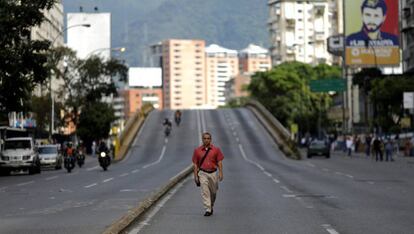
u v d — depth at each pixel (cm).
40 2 6241
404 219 2461
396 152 10819
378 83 12756
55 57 11900
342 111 16338
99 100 13112
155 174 6019
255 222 2394
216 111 15900
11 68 6256
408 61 14450
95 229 2223
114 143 10925
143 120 14350
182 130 13425
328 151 10381
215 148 2606
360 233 2092
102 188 4300
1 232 2195
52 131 11006
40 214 2777
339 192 3791
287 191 3888
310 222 2384
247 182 4750
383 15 11156
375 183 4569
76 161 8406
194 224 2342
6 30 6103
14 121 10825
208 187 2595
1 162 6919
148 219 2492
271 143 11938
